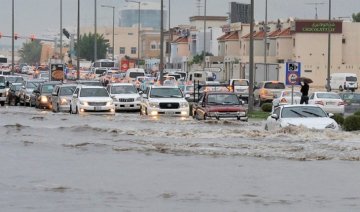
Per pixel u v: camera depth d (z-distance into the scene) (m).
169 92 90.88
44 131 68.88
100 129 69.94
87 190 35.78
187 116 88.88
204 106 83.62
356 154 49.66
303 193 35.09
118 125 75.44
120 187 36.75
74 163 45.81
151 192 35.31
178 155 49.97
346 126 71.81
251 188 36.50
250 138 60.19
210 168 43.56
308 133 60.62
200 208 31.34
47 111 104.88
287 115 64.69
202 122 79.25
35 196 34.03
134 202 32.66
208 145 55.81
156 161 46.81
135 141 59.25
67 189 36.06
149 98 89.94
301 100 93.12
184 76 194.00
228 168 43.53
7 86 128.62
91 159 47.84
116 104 102.81
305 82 92.50
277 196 34.28
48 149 53.78
